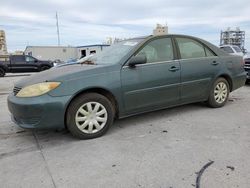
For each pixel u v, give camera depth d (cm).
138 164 292
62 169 287
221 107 535
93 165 293
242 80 566
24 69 2102
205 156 306
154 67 418
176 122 441
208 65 491
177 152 320
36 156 323
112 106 394
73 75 360
